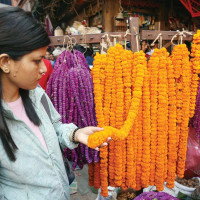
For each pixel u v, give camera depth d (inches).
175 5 150.2
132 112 40.6
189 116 47.1
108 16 133.5
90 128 34.5
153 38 44.7
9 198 28.0
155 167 48.3
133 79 42.4
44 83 78.6
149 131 44.9
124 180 47.8
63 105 42.6
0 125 24.8
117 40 43.6
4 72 24.5
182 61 43.6
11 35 22.2
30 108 30.4
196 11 78.3
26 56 23.7
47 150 31.4
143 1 139.7
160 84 43.5
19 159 26.9
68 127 36.4
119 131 36.0
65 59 44.0
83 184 91.4
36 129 31.1
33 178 28.2
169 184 50.6
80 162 46.9
